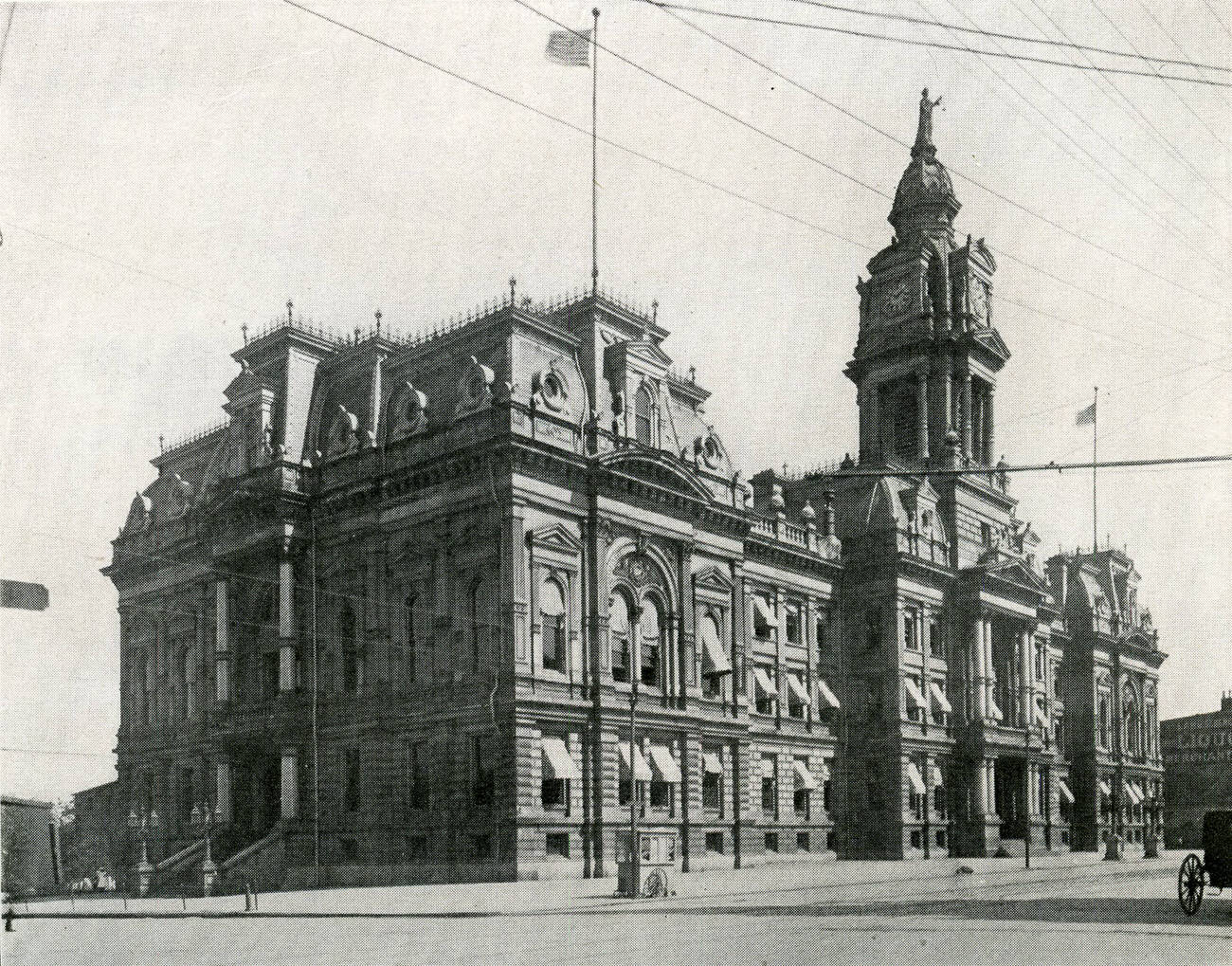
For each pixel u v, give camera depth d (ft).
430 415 195.72
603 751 181.47
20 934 116.47
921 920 99.86
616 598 193.77
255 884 176.86
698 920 104.22
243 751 207.51
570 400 191.11
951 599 276.00
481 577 180.96
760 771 231.09
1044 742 300.61
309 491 207.92
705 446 223.71
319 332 220.02
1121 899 127.13
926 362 288.71
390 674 191.01
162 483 249.55
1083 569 365.81
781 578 245.45
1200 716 397.60
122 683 248.52
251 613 215.31
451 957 79.51
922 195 300.40
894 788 251.19
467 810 176.24
